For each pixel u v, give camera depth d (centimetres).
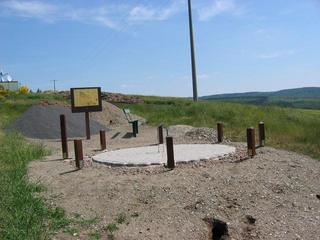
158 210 543
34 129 1391
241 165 715
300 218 538
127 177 661
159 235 484
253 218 533
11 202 533
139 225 505
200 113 1622
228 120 1467
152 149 905
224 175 655
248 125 1309
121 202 566
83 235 475
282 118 1488
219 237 513
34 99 2222
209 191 595
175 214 533
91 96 1295
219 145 908
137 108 2073
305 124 1350
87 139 1262
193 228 506
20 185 606
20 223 476
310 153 895
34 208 524
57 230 481
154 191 593
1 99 2208
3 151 886
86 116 1290
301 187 635
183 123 1482
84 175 691
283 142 1012
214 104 1925
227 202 570
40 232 467
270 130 1188
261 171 685
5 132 1302
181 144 959
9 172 685
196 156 765
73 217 522
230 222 520
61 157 886
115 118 1659
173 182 623
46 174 707
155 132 1316
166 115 1705
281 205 571
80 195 595
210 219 527
